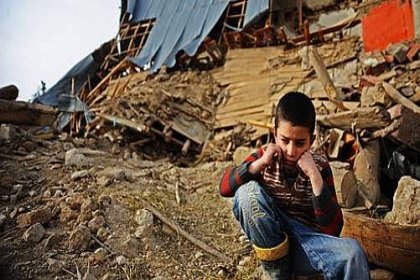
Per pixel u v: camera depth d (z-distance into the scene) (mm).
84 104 12219
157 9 15438
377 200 5074
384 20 10586
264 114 11133
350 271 2287
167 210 4195
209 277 3328
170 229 3840
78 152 5059
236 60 12211
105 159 5602
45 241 3338
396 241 3096
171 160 10953
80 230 3418
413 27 10156
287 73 11297
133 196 4258
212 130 11477
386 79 9102
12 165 4555
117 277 3158
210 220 4242
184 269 3395
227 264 3521
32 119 5789
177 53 13328
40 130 5891
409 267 3121
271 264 2541
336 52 11023
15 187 4066
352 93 8648
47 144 5516
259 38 12242
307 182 2482
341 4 12844
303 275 2617
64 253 3291
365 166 5234
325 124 5805
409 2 10273
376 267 3225
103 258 3283
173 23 14336
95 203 3787
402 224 3459
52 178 4418
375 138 5570
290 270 2596
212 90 12102
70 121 12102
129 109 11180
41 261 3168
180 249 3648
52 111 5992
